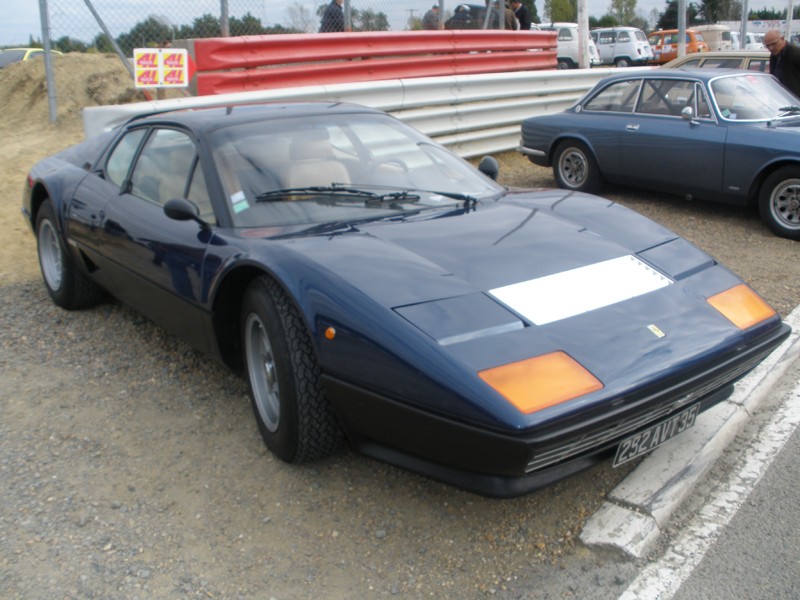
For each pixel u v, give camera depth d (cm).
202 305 317
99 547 257
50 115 833
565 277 274
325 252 280
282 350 275
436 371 230
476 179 384
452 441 231
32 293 513
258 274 299
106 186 418
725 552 257
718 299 286
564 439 224
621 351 245
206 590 237
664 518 274
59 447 320
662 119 743
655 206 770
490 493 237
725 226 691
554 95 1039
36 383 379
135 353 412
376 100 784
